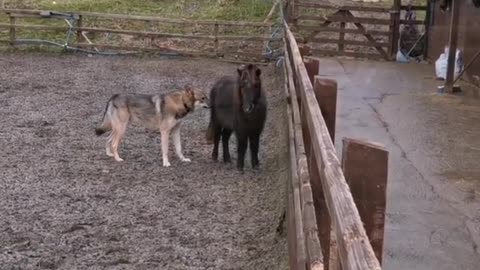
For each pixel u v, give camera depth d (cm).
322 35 1731
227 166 698
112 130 707
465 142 734
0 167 661
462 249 432
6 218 522
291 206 412
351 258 161
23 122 865
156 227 518
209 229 517
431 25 1505
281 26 1543
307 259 275
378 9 1545
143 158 719
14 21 1531
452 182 580
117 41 1595
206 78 1248
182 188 618
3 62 1362
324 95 411
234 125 664
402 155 668
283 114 864
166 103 684
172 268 442
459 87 1073
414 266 404
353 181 224
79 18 1548
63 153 725
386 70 1346
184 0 1858
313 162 331
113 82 1182
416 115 877
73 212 543
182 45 1583
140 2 1847
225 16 1750
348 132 766
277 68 1364
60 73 1259
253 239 498
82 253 462
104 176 646
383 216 224
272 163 710
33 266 437
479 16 1105
